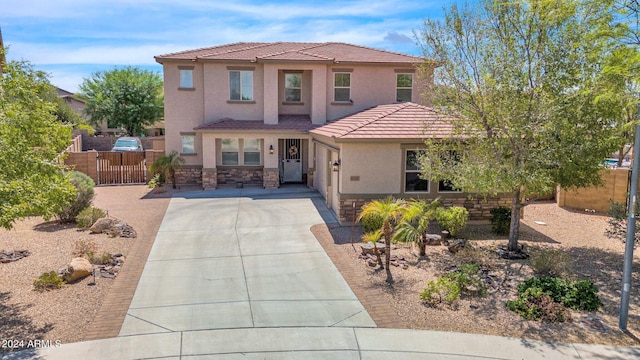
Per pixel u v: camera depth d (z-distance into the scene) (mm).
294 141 24891
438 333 7562
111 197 20312
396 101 24109
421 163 12711
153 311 8336
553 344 7219
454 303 8734
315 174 22625
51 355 6723
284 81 24422
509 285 9711
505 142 10984
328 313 8312
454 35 11438
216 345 7105
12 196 7145
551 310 8156
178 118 23812
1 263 10633
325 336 7438
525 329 7738
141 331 7543
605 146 10672
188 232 14133
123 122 41812
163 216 16359
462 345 7172
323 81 23359
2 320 7828
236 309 8469
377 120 16031
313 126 23062
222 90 23594
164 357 6730
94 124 43469
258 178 23750
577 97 10297
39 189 7797
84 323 7793
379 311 8398
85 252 11328
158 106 42938
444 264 11062
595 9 9734
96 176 24047
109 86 42094
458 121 11961
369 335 7480
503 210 14188
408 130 15188
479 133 11656
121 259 11242
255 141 23594
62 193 8312
